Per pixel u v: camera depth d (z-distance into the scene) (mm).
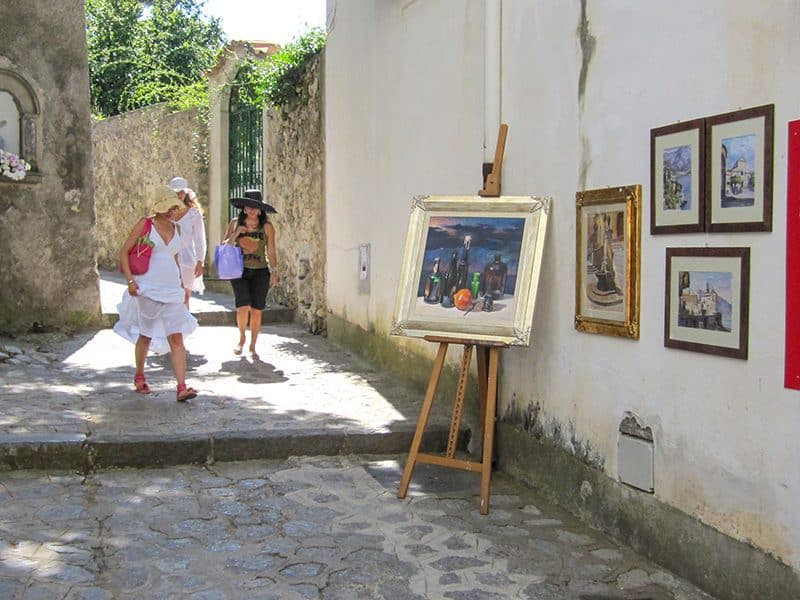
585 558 4262
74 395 6828
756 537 3512
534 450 5301
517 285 5039
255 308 8945
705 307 3760
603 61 4531
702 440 3820
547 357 5172
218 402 6773
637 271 4242
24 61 9172
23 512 4645
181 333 6754
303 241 11289
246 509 4844
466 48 6203
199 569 4047
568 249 4926
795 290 3275
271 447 5754
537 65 5215
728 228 3615
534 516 4855
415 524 4699
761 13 3441
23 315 9312
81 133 9508
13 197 9203
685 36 3889
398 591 3883
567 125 4898
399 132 7691
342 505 4961
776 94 3375
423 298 5250
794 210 3275
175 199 6707
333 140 10008
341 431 5926
